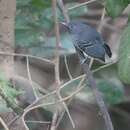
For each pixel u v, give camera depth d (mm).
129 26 5680
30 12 9609
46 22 9758
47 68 10633
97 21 11641
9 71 7387
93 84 6816
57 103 6875
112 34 11898
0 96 6645
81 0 10711
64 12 7496
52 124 7008
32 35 9750
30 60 10258
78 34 7320
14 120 6766
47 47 10062
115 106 11922
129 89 12406
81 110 11148
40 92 8484
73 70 10680
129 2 5863
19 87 8102
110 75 11008
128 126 12016
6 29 7395
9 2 7305
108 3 5875
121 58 5625
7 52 7387
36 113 9211
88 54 7090
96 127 11461
